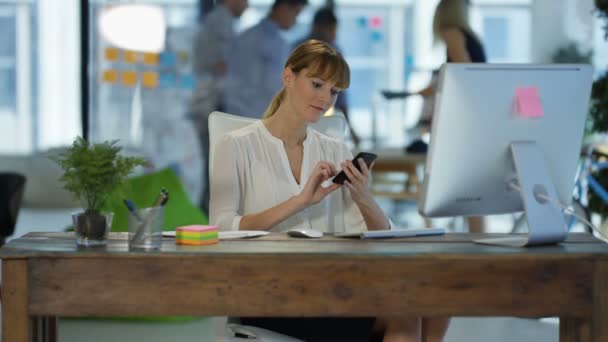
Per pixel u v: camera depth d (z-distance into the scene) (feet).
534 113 7.68
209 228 7.58
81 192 7.32
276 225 9.29
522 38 22.82
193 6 21.07
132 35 21.02
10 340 6.93
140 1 20.97
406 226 23.89
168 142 21.29
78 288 6.94
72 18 29.40
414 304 7.06
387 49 22.53
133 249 7.07
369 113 22.57
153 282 6.95
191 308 6.97
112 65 21.13
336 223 9.61
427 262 7.06
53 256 6.91
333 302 7.00
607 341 7.21
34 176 29.53
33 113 29.63
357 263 7.00
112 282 6.95
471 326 14.51
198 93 21.16
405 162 21.62
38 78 29.58
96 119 21.16
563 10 22.49
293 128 9.57
